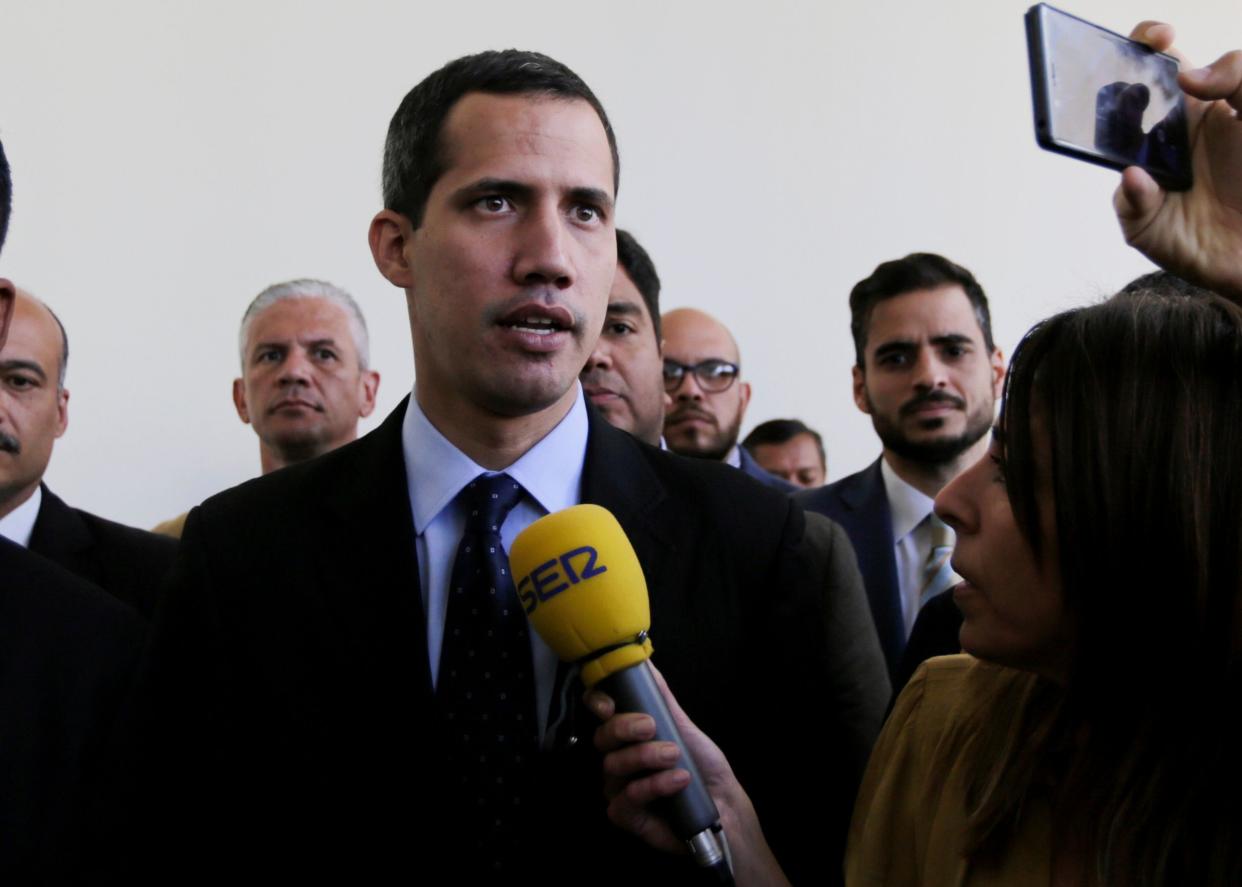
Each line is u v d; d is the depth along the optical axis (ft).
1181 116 3.64
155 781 4.52
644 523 4.83
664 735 3.93
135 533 7.77
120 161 13.66
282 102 14.48
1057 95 3.37
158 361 13.61
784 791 4.71
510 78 4.65
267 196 14.30
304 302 10.03
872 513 8.67
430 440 4.82
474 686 4.47
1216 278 3.70
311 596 4.65
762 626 4.78
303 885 4.35
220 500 5.02
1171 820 3.39
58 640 4.64
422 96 4.86
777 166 16.94
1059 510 3.51
